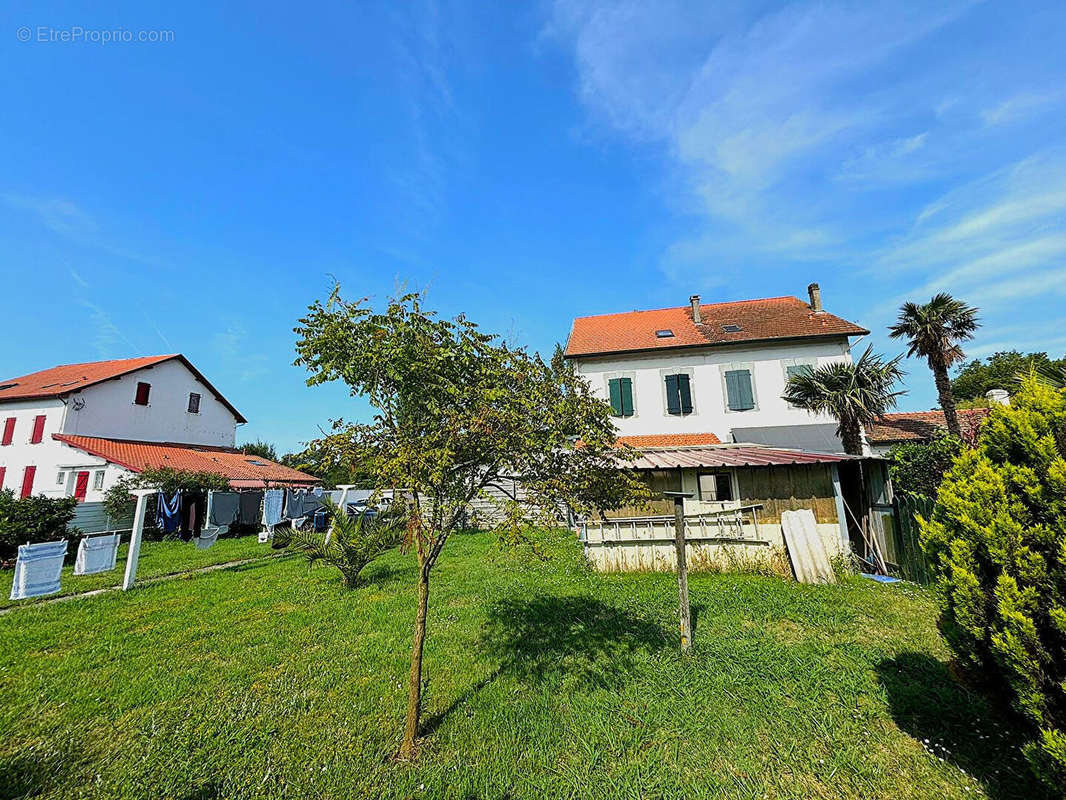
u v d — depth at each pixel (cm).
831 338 2059
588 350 2228
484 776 354
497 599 823
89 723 440
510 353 423
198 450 3016
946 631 348
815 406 1689
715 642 593
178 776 360
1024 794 321
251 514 2009
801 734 400
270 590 968
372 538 984
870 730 404
